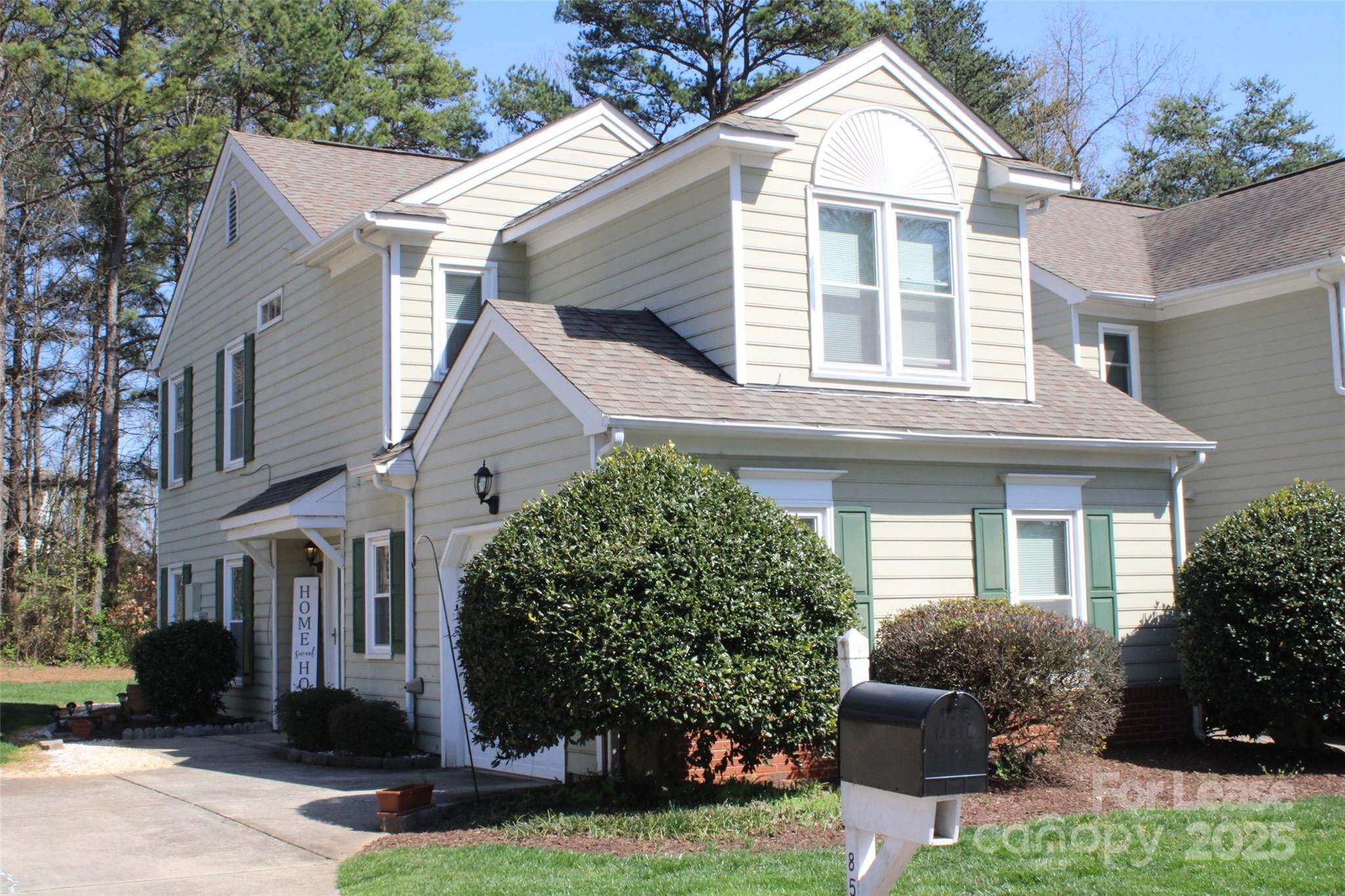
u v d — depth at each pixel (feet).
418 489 47.01
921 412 42.42
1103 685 36.50
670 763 33.27
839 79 43.75
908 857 16.24
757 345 41.11
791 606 31.65
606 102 57.11
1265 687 39.63
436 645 45.42
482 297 52.80
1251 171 131.34
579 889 23.91
